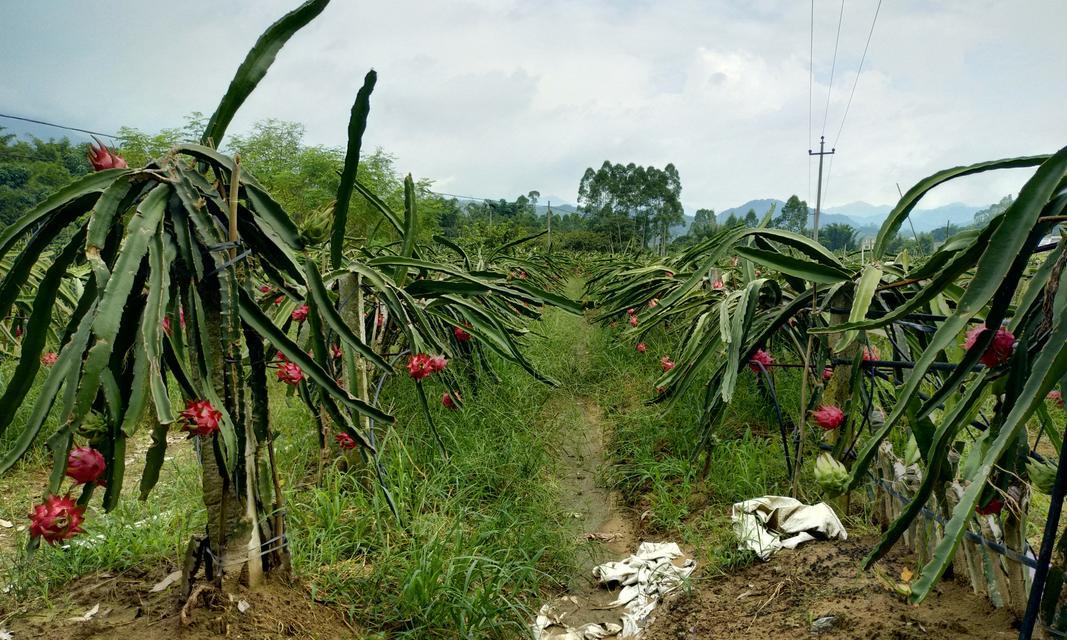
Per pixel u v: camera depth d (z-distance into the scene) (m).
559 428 4.46
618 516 3.39
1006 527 1.75
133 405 1.43
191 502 2.88
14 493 3.22
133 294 1.65
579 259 20.98
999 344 1.40
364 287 3.42
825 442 2.83
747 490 3.07
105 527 2.50
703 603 2.34
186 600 1.86
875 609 1.96
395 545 2.49
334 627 1.96
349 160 1.94
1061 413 3.65
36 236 1.62
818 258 2.91
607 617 2.50
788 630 2.02
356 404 1.87
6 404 1.55
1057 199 1.40
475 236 18.67
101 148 1.73
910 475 2.25
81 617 1.94
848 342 2.46
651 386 5.18
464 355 4.75
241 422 1.77
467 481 3.26
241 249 1.82
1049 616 1.60
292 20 1.82
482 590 2.28
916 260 4.12
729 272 5.18
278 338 1.81
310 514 2.68
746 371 4.39
